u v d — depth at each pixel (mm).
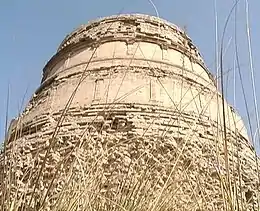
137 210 6281
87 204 6105
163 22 44219
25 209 5461
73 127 32062
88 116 33719
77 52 43469
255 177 9570
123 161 8461
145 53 40531
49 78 42719
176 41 42688
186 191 6730
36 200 5590
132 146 8430
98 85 37062
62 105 36844
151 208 6332
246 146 17906
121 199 6438
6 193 5598
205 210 6090
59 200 5926
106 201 6395
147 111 33719
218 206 5781
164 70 38250
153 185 6664
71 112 34531
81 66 40719
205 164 6965
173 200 6555
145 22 43625
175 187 6750
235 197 5219
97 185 6672
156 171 7156
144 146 8094
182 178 6910
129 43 41688
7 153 6395
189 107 12430
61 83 40281
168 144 7996
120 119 32531
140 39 41812
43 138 31406
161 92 35625
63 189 6094
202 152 7227
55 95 39000
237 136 6320
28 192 5684
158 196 6469
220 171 5703
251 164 9914
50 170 6207
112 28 43156
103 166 7707
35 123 35344
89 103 35094
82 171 6695
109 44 41906
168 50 41750
